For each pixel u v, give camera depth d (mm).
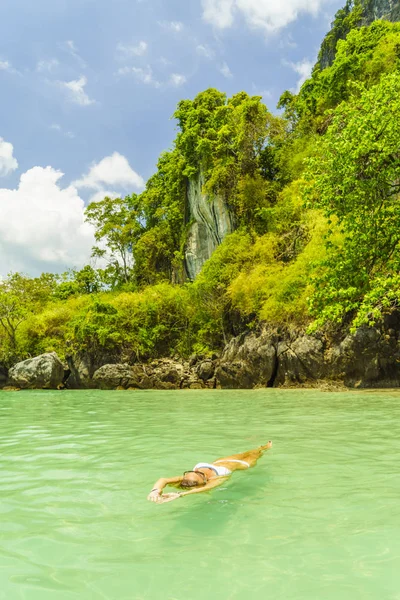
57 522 3248
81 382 26859
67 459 5359
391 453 5355
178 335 29938
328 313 14383
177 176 37625
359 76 27719
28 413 11273
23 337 31547
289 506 3504
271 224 27906
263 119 32875
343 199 15391
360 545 2730
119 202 43188
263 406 11547
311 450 5598
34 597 2201
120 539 2922
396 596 2143
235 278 25781
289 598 2139
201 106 36375
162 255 39719
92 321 28125
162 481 3814
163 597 2180
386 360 16453
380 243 15297
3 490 4066
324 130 29688
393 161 15656
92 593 2232
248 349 20938
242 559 2578
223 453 5586
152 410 11508
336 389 16625
